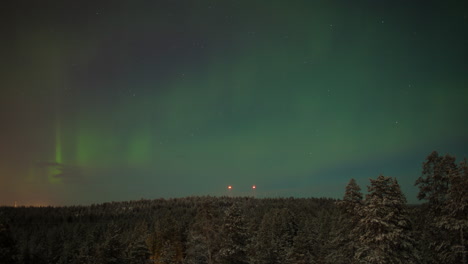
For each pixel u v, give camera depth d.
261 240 47.81
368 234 22.44
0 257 25.44
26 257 60.59
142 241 50.38
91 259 43.59
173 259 53.59
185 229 72.81
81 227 100.69
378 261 21.17
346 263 30.19
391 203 21.88
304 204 137.88
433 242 23.39
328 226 54.38
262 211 113.38
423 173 24.62
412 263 21.33
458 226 20.69
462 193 20.97
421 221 25.39
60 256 69.69
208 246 31.67
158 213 149.88
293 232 60.78
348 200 31.17
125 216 157.88
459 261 21.53
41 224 125.94
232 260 30.94
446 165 23.28
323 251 45.12
